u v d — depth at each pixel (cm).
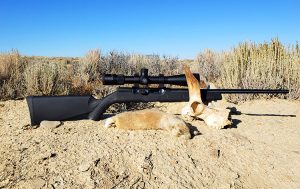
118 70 217
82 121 91
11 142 76
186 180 65
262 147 81
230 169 71
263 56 158
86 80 169
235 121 99
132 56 256
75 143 75
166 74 216
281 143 84
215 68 227
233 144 80
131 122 83
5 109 112
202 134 83
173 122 80
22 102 124
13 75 158
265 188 67
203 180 66
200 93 86
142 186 62
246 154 76
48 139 78
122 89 84
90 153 71
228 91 86
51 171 64
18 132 83
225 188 65
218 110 89
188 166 69
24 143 76
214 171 69
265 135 88
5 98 135
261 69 149
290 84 140
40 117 86
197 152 74
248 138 85
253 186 67
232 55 171
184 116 94
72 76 187
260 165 73
